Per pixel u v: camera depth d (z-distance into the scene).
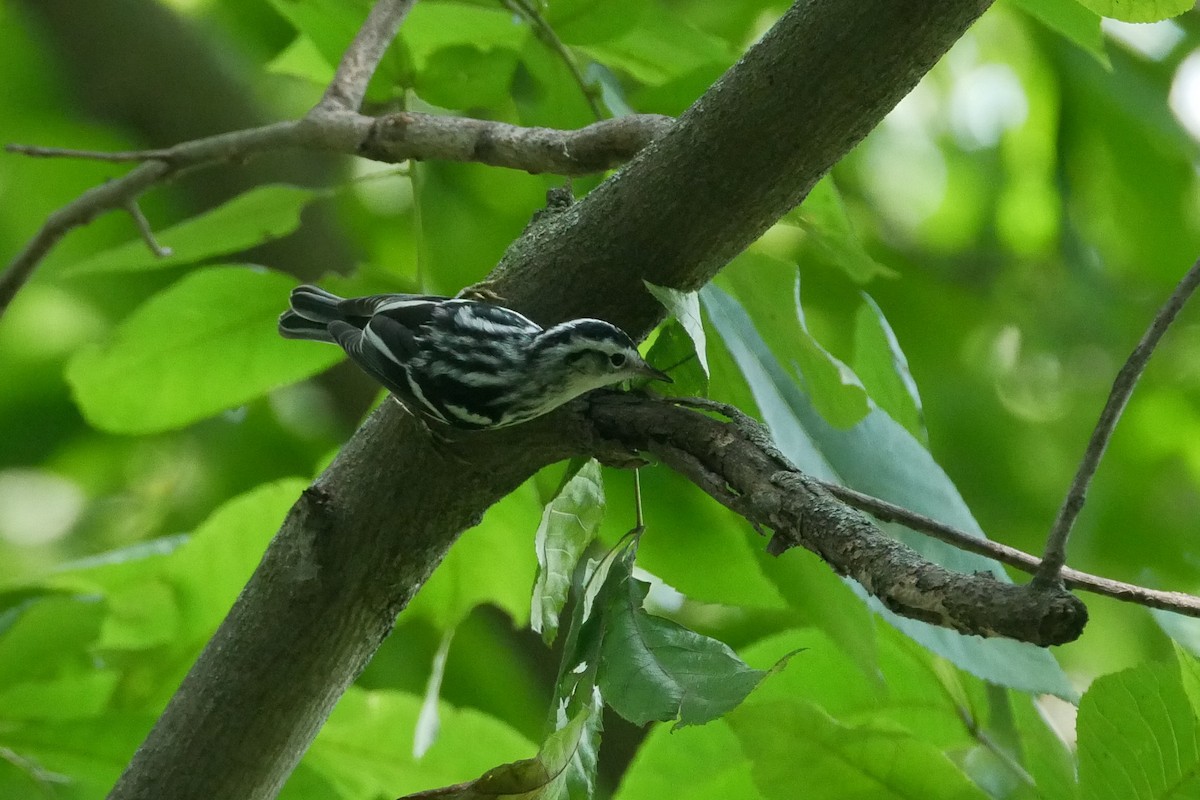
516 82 9.25
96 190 8.04
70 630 8.88
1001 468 15.57
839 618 7.18
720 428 5.86
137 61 14.91
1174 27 14.32
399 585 6.81
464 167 13.20
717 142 6.27
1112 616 14.59
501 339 6.57
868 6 5.95
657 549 8.15
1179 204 14.98
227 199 14.73
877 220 17.09
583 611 5.96
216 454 14.66
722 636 13.59
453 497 6.71
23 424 15.32
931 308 16.28
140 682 9.01
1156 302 16.38
